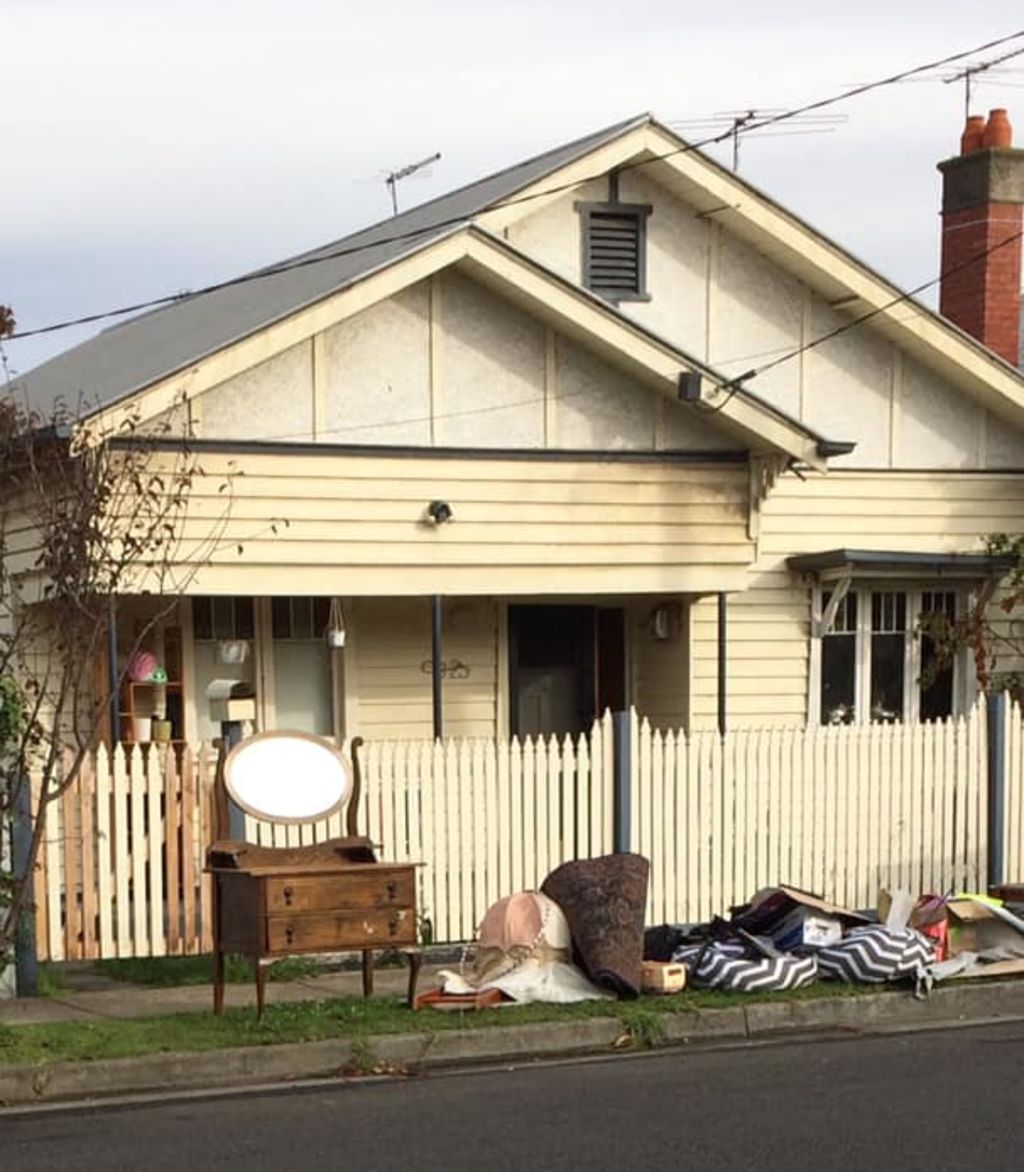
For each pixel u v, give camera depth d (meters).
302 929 8.66
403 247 14.15
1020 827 12.67
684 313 15.77
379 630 15.15
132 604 14.25
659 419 14.12
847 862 12.17
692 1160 6.61
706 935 10.35
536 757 11.38
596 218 15.57
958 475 16.33
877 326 16.05
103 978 10.33
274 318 12.45
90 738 9.25
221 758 9.48
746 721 15.59
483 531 13.55
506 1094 7.80
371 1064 8.43
